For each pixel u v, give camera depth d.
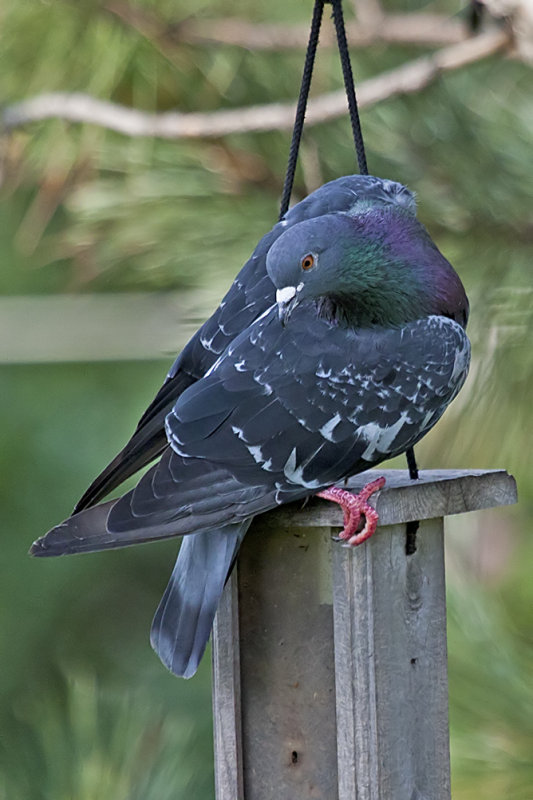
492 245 6.27
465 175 6.28
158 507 6.00
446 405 6.06
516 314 6.26
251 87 6.38
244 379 6.03
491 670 6.16
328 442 6.02
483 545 6.58
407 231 6.06
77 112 6.33
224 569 6.02
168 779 6.23
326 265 6.03
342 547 6.02
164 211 6.36
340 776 6.04
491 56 6.27
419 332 6.05
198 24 6.36
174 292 6.41
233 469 6.01
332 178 6.32
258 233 6.34
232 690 6.07
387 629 6.04
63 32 6.36
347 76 6.11
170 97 6.39
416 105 6.30
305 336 6.04
